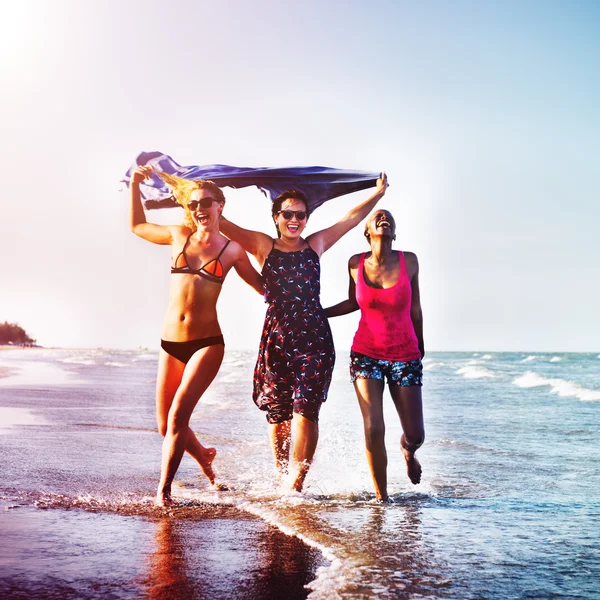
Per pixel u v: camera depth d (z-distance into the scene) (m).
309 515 3.87
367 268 4.76
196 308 4.43
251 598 2.48
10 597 2.45
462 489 4.93
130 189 4.92
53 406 10.62
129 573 2.75
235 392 15.30
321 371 4.75
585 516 3.98
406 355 4.68
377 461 4.46
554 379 21.17
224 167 5.77
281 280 4.87
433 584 2.69
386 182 5.69
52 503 4.10
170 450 4.23
